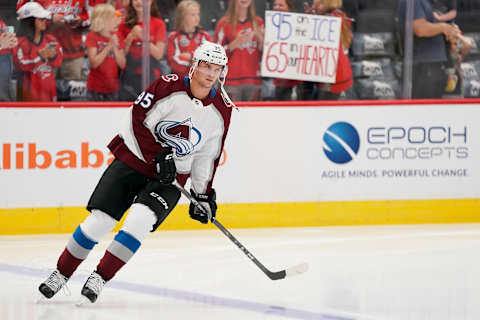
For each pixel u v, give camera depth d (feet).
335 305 24.29
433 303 24.63
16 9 42.06
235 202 43.45
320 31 44.93
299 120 44.06
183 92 23.67
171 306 24.06
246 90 44.52
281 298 25.43
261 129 43.70
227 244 37.93
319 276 29.68
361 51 45.24
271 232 41.96
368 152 44.57
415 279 28.99
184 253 35.32
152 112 23.56
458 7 45.73
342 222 44.42
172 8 43.52
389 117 44.75
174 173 23.58
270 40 44.52
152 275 29.91
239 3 44.04
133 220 23.56
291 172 44.01
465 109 45.29
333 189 44.34
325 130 44.27
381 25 45.29
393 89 45.68
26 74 42.42
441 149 45.14
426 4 45.39
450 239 39.32
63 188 42.04
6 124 41.34
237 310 23.45
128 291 26.58
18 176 41.55
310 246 37.29
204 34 43.96
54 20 42.47
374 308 23.82
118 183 24.00
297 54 44.83
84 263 32.53
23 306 23.98
